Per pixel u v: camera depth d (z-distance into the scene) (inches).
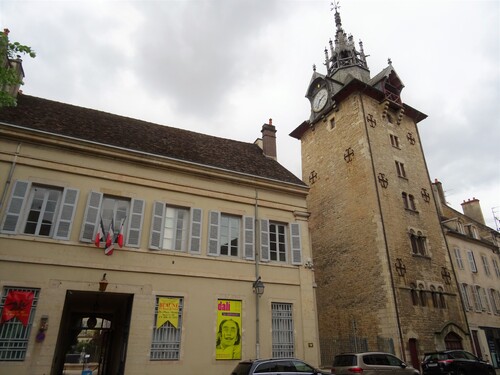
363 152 838.5
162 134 625.0
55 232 432.8
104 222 473.4
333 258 842.2
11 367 373.7
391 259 720.3
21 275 405.1
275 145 737.6
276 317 526.0
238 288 511.8
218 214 539.2
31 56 352.8
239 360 475.5
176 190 521.0
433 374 565.6
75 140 470.6
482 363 580.7
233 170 568.7
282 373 378.3
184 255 494.3
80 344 1353.3
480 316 894.4
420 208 852.0
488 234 1117.1
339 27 1181.7
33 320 396.5
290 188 605.0
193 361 451.2
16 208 424.8
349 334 745.0
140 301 449.4
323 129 1002.1
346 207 846.5
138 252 469.1
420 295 726.5
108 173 485.7
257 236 556.7
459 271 917.8
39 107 549.3
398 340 641.6
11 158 440.8
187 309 470.9
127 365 419.8
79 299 502.6
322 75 1051.3
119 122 607.5
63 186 457.4
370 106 912.9
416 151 951.6
